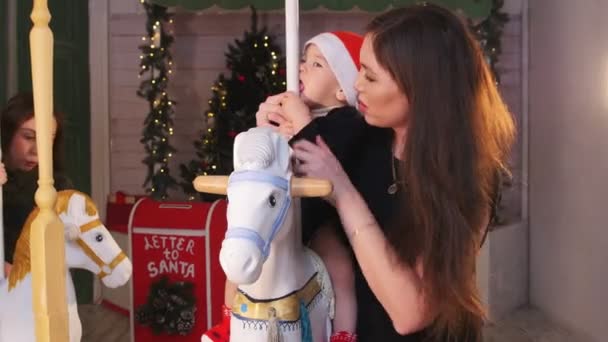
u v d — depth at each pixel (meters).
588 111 4.28
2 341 2.24
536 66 5.25
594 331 4.19
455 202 1.37
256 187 1.16
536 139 5.26
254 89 5.30
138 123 5.60
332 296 1.41
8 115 2.85
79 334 2.43
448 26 1.41
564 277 4.70
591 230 4.23
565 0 4.65
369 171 1.51
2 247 1.96
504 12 5.47
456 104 1.39
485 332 4.61
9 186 2.66
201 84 5.78
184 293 4.11
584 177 4.35
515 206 5.51
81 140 5.35
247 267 1.11
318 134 1.43
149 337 4.18
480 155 1.43
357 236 1.34
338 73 1.65
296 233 1.35
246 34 5.41
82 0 5.36
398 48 1.38
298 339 1.29
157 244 4.14
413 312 1.36
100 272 2.58
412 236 1.38
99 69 5.52
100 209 5.54
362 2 5.06
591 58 4.23
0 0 4.29
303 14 5.75
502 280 4.97
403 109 1.42
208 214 4.11
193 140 5.78
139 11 5.55
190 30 5.75
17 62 4.40
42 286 1.42
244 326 1.28
